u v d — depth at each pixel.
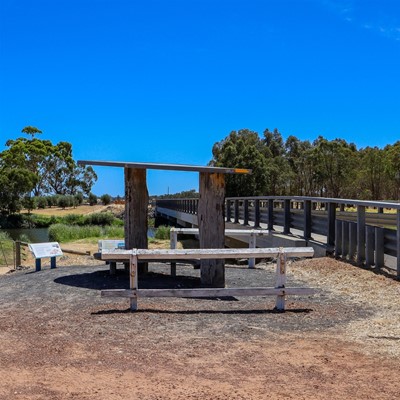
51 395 4.48
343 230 12.05
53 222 58.47
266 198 18.94
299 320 7.27
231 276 11.52
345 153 56.91
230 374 5.05
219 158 59.94
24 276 12.27
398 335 6.42
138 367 5.24
